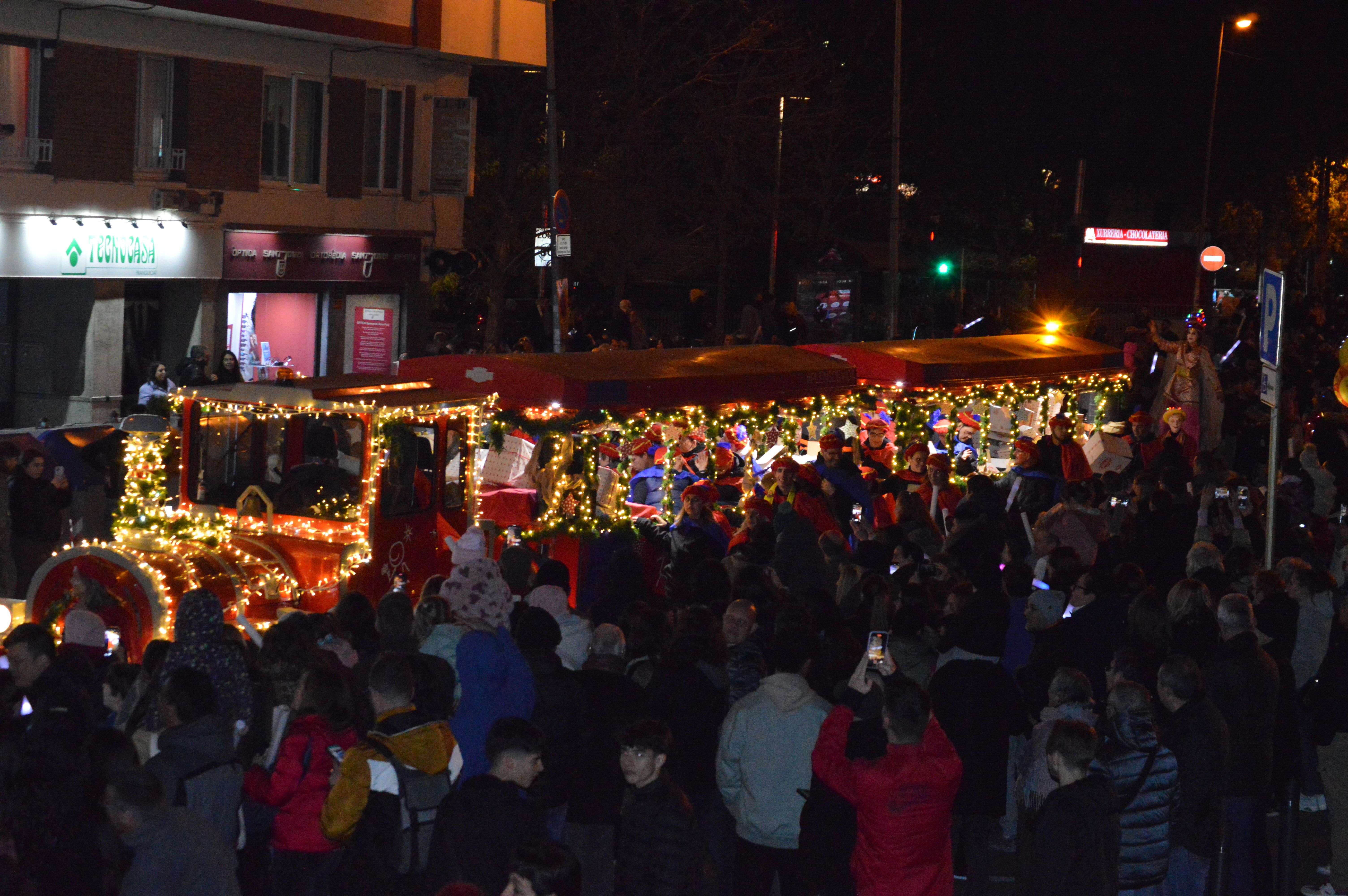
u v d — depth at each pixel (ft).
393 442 35.29
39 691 21.85
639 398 45.27
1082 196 149.38
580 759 23.40
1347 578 39.78
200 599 20.84
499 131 117.60
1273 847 32.32
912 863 20.74
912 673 26.23
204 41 72.69
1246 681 26.45
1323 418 68.49
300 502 34.96
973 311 132.36
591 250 121.90
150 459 36.27
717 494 48.39
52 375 69.97
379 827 19.62
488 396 38.68
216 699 19.12
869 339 133.28
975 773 25.13
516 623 26.63
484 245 122.01
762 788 22.88
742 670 25.99
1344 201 209.87
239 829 19.43
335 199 81.82
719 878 24.54
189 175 72.64
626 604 32.04
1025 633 31.45
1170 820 23.59
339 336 83.92
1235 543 42.52
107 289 69.41
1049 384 65.98
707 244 149.89
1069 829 20.92
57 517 42.22
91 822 17.16
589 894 23.97
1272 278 34.86
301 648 22.54
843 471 48.03
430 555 36.81
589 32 117.60
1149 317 102.68
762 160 135.95
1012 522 49.44
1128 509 48.01
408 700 20.29
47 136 65.92
